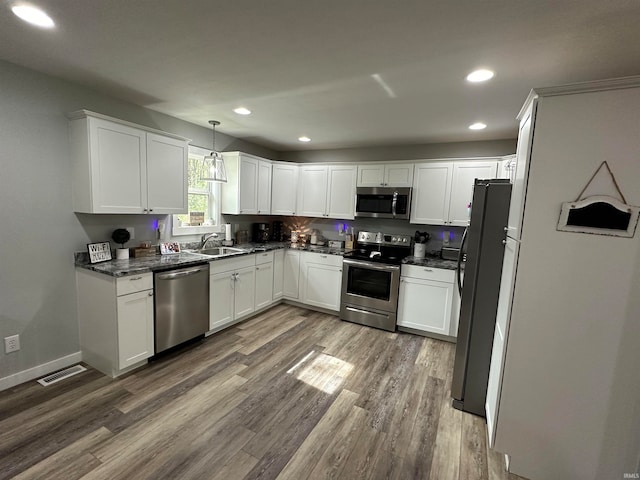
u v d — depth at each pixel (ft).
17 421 6.45
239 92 8.43
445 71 6.72
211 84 7.94
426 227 13.69
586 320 4.95
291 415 7.00
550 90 4.77
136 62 6.84
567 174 4.83
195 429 6.43
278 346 10.48
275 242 16.05
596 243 4.77
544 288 5.14
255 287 12.82
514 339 5.41
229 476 5.35
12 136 7.30
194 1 4.66
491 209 6.93
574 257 4.92
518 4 4.43
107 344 8.19
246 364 9.20
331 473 5.51
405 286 11.91
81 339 8.91
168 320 9.20
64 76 7.77
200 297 10.21
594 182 4.70
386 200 13.17
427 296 11.55
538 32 5.14
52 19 5.25
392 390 8.16
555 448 5.35
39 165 7.79
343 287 13.05
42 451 5.70
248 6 4.75
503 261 6.83
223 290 11.14
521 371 5.43
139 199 9.18
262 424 6.66
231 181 13.21
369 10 4.72
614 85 4.45
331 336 11.48
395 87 7.69
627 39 5.26
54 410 6.84
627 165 4.53
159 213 9.81
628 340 4.75
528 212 5.10
